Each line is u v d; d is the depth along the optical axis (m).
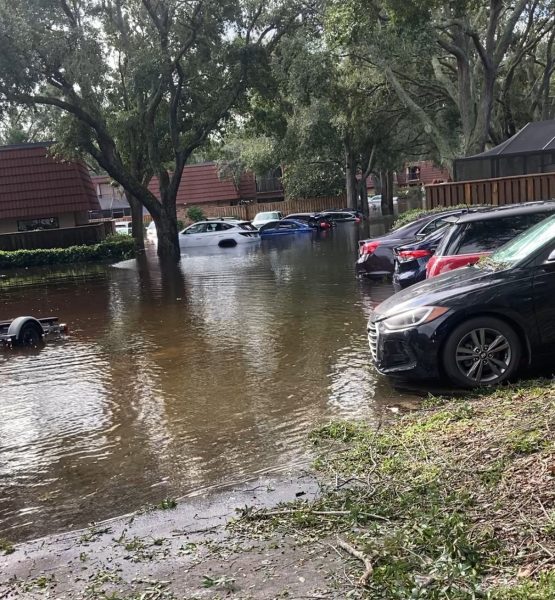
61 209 32.72
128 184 30.44
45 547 4.17
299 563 3.46
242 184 61.31
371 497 4.11
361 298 13.30
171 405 7.20
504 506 3.62
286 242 33.34
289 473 4.89
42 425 6.88
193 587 3.37
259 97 32.88
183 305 14.84
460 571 3.03
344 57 30.36
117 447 6.01
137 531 4.23
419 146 53.66
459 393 6.39
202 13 28.12
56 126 30.05
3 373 9.58
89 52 25.03
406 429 5.32
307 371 8.04
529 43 32.38
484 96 25.62
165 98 33.12
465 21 24.42
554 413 4.76
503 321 6.36
